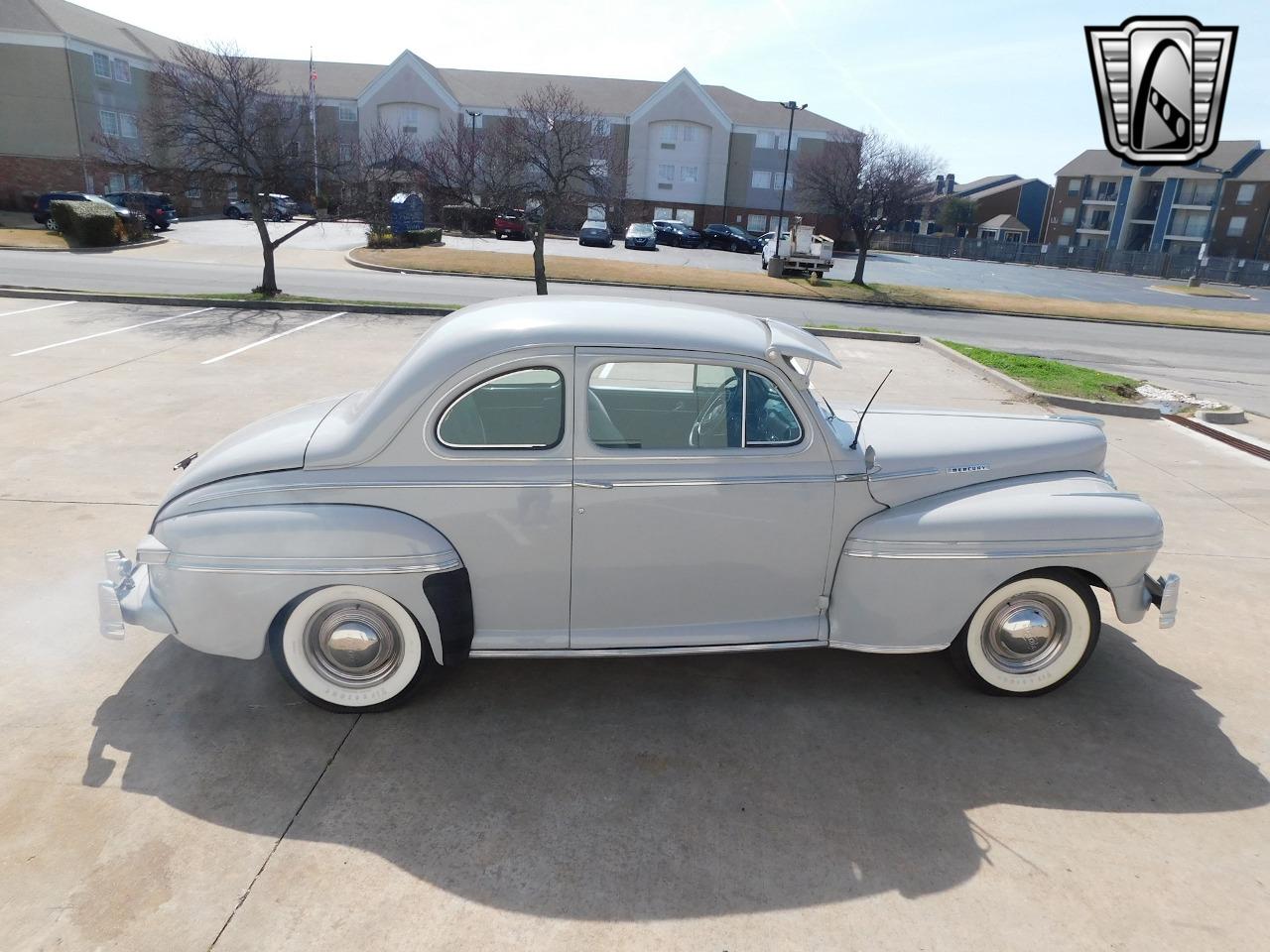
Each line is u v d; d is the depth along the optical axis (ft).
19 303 46.88
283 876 8.86
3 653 12.81
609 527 11.28
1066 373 41.65
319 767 10.61
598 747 11.27
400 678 11.59
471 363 10.89
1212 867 9.49
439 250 104.88
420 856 9.21
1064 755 11.43
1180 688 13.20
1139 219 253.24
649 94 200.64
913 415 14.08
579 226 164.55
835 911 8.69
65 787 10.00
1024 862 9.46
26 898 8.40
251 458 11.29
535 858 9.25
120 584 11.37
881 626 12.15
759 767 10.97
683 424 11.75
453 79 195.72
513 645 11.70
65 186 144.46
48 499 18.75
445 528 11.07
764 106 202.80
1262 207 232.73
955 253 235.40
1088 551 11.96
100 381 29.84
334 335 42.14
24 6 139.03
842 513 11.89
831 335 54.24
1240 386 48.06
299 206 146.82
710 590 11.87
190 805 9.82
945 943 8.35
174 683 12.28
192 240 104.83
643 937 8.28
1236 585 17.17
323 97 181.98
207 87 55.01
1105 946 8.38
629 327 11.40
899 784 10.71
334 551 10.75
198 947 7.97
